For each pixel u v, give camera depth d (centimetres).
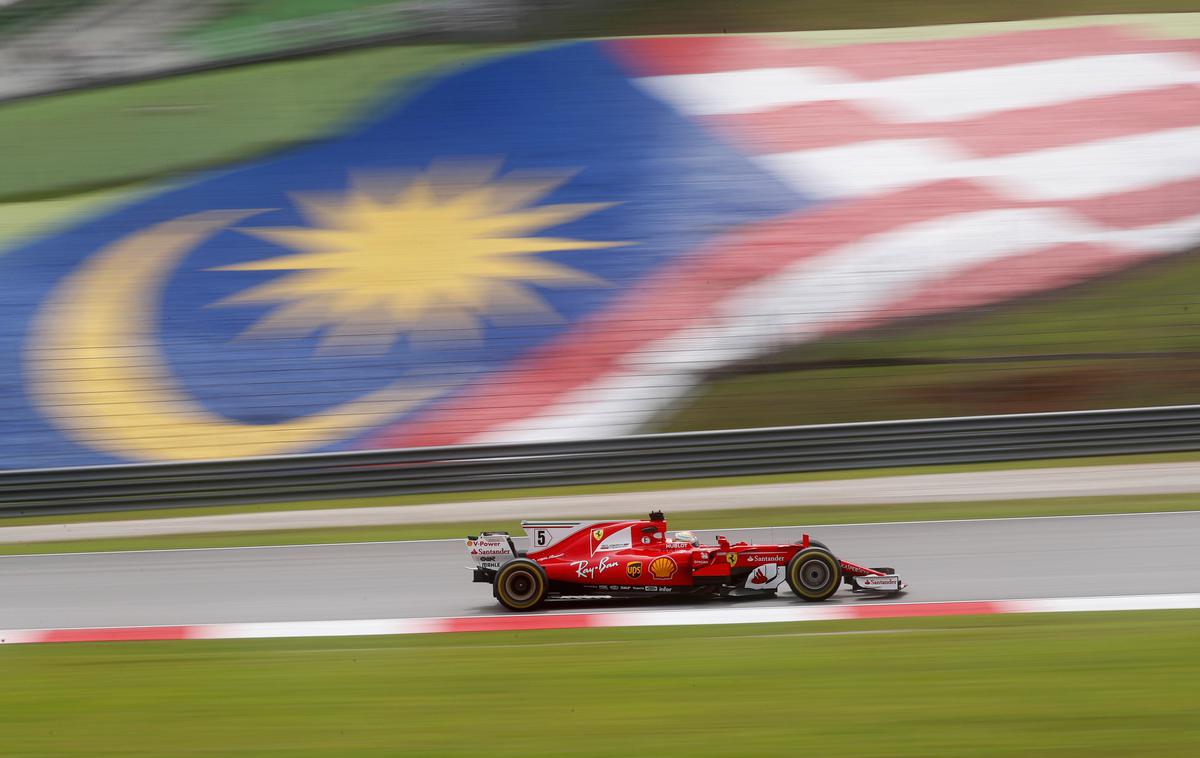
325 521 3825
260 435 4653
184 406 4784
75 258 5650
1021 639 1903
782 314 5238
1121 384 4691
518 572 2230
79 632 2236
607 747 1448
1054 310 5169
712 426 4603
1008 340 5000
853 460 4216
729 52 7438
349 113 6919
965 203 5956
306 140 6694
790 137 6569
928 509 3466
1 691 1809
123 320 5231
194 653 2030
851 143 6500
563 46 7494
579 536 2288
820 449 4212
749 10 7931
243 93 7156
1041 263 5494
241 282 5494
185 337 5141
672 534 2305
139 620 2366
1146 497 3503
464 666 1855
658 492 4053
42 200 6162
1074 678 1669
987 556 2680
